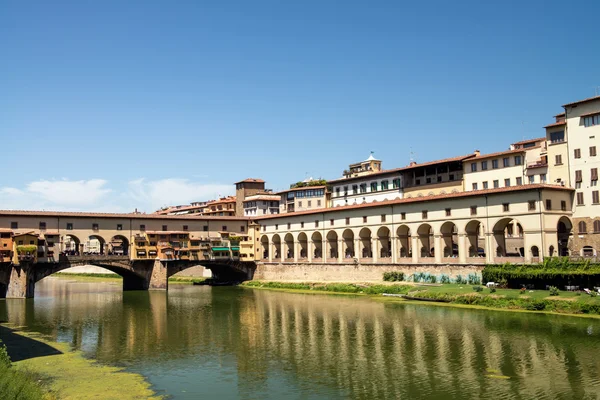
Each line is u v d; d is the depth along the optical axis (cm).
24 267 10631
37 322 7406
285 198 17162
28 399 3534
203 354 5359
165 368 4828
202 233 13750
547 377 4331
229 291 11981
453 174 11950
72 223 11888
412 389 4134
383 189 13462
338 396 4022
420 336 5897
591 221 8744
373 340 5806
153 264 12500
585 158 8912
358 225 11656
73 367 4853
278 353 5356
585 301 6900
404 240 11388
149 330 6719
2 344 5853
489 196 9112
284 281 12962
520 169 10462
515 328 6088
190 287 13362
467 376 4416
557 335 5678
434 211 10012
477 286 8512
